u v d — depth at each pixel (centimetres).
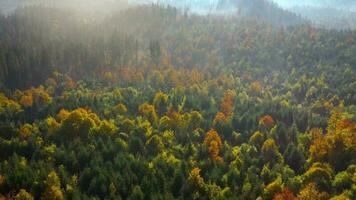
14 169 10656
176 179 10375
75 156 11788
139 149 12538
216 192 10100
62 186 10262
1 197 9481
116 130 13638
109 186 10006
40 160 11338
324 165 11262
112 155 11919
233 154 12588
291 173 11375
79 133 13325
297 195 9638
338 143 12400
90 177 10462
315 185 10212
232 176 10838
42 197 9562
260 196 9844
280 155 12550
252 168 11506
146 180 10169
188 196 9950
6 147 12375
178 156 12388
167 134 13625
